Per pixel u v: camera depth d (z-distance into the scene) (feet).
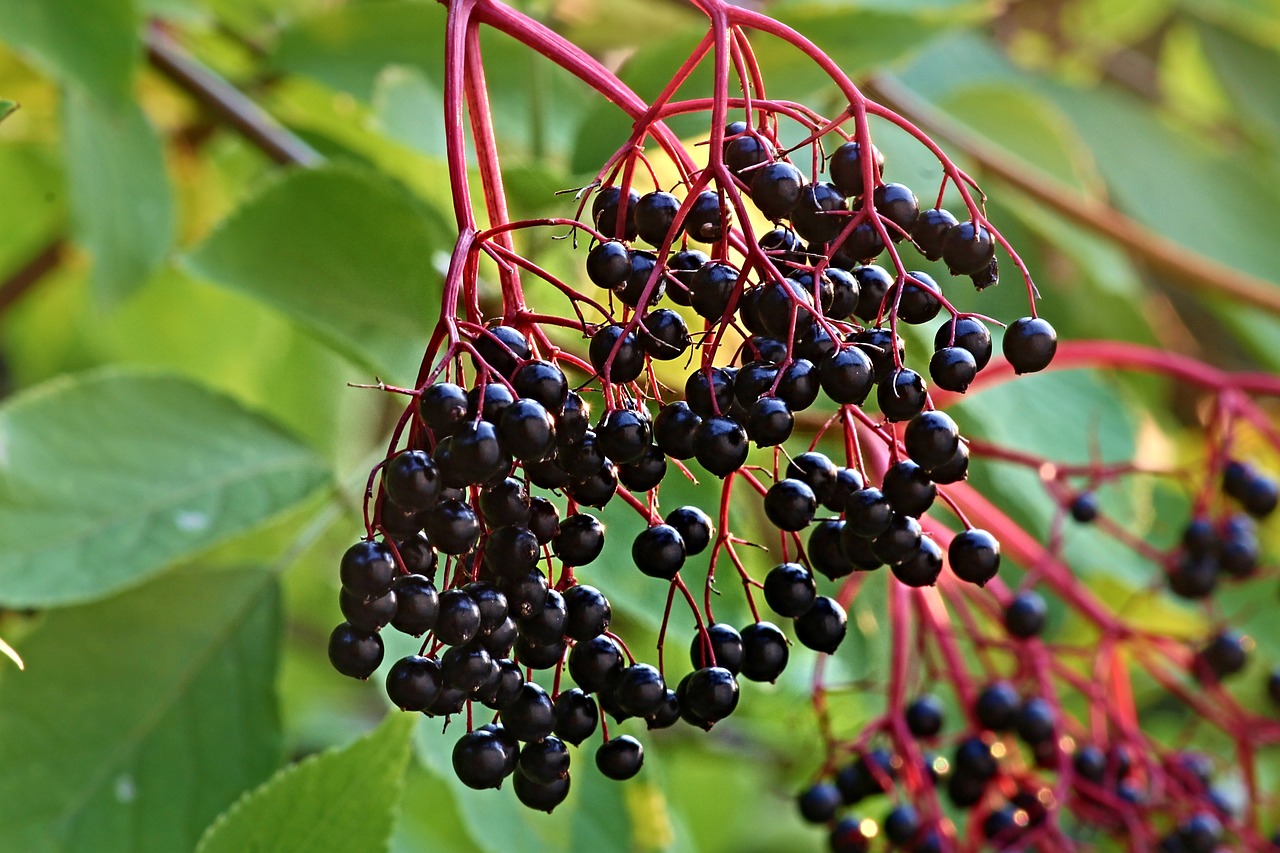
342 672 1.58
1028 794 2.00
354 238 1.85
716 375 1.60
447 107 1.61
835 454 2.02
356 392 2.65
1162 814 2.04
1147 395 2.87
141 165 2.15
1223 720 2.09
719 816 2.89
